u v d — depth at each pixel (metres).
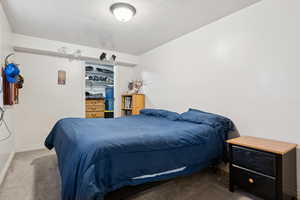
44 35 3.11
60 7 2.18
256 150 1.65
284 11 1.85
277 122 1.90
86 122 2.46
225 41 2.43
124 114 4.51
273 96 1.93
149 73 4.06
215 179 2.13
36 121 3.47
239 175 1.79
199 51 2.81
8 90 2.27
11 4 2.11
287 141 1.82
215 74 2.56
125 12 2.12
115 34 3.08
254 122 2.10
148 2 2.05
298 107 1.75
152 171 1.54
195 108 2.88
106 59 3.98
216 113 2.54
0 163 2.07
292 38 1.79
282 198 1.50
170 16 2.41
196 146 1.86
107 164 1.34
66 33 3.03
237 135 2.27
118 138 1.50
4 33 2.27
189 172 1.85
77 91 3.91
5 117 2.34
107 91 5.06
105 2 2.06
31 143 3.42
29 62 3.40
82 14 2.36
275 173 1.51
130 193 1.79
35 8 2.20
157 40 3.39
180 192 1.83
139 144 1.50
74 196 1.26
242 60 2.22
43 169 2.41
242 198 1.73
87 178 1.19
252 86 2.12
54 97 3.65
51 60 3.62
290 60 1.80
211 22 2.61
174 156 1.69
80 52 3.60
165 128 2.04
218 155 2.06
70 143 1.63
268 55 1.97
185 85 3.08
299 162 1.73
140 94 4.11
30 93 3.41
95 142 1.38
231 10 2.26
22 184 1.99
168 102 3.48
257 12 2.08
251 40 2.13
